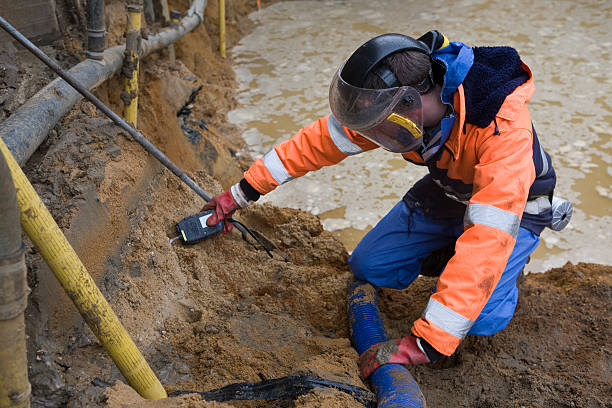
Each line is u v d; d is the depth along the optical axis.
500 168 1.83
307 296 2.52
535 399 2.12
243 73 5.51
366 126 1.83
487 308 2.16
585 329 2.48
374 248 2.54
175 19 4.47
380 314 2.70
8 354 1.20
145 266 2.34
